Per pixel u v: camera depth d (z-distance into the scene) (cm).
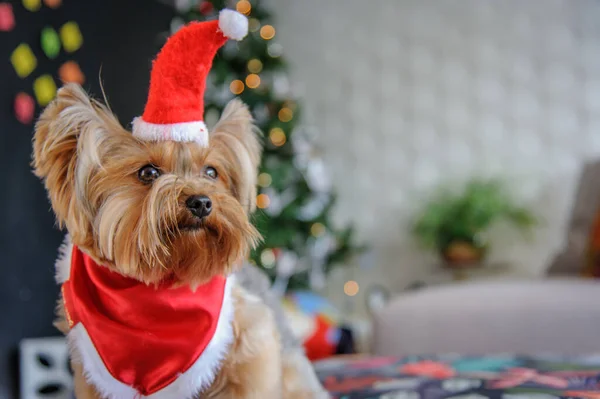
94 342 135
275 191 447
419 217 530
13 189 358
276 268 452
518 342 233
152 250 133
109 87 430
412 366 200
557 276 341
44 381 346
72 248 144
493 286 264
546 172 494
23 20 367
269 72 480
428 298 257
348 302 560
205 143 141
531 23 502
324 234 477
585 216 352
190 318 136
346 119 567
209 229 141
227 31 134
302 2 586
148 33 477
